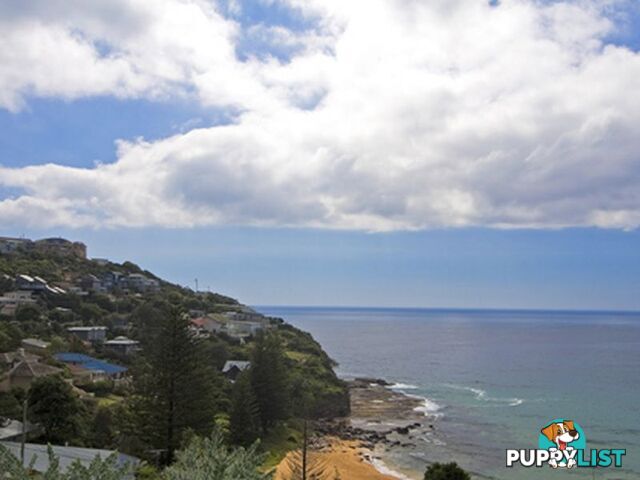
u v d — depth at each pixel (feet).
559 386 352.28
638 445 205.46
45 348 224.53
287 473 127.54
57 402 132.16
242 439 161.27
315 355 330.13
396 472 171.22
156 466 128.77
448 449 201.16
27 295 305.32
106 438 141.90
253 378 193.36
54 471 37.50
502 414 265.75
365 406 290.56
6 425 125.90
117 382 203.51
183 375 138.82
